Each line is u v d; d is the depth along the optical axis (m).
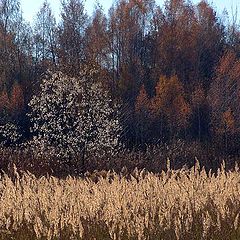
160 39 77.12
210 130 62.16
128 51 78.94
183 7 81.69
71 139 34.66
